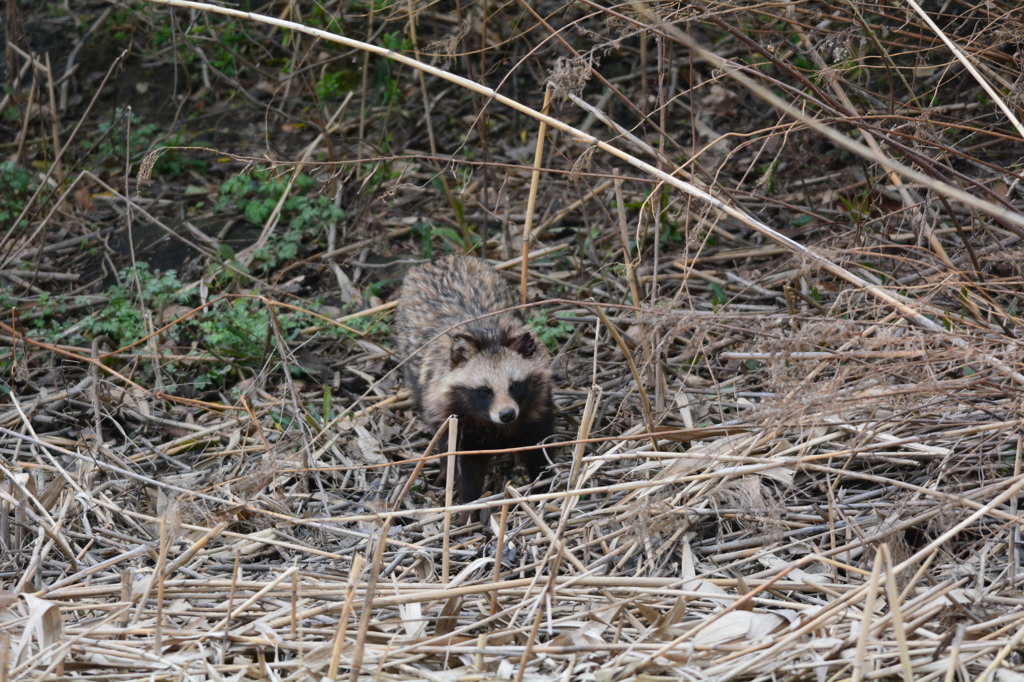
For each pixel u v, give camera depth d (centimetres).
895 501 859
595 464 901
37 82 1786
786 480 862
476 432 1090
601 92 1783
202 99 1928
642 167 823
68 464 1086
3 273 1470
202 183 1723
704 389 1119
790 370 850
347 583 757
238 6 1723
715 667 675
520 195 1622
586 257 1430
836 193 1421
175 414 1211
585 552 858
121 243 1562
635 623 746
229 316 1298
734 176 1542
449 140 1761
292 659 730
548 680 681
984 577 754
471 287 1191
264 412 1180
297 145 1783
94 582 847
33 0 2072
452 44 1052
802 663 671
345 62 1895
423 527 953
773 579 718
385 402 1205
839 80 1059
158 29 1881
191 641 723
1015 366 779
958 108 1425
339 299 1440
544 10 1888
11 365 1239
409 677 693
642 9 802
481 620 756
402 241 1566
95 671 705
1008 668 654
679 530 847
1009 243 1111
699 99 1700
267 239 1522
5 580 860
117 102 1925
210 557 903
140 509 1022
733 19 1311
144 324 1307
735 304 1280
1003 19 972
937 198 993
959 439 806
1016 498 810
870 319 925
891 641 661
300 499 1010
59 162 1530
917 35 1041
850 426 831
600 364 1216
